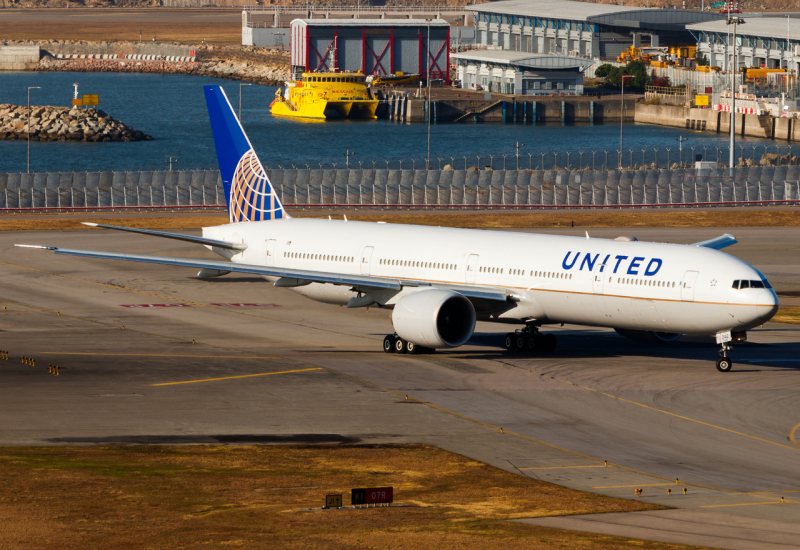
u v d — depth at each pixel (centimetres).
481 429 17612
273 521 12506
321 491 13975
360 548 11462
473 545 11612
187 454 15700
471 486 14400
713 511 13338
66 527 12144
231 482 14288
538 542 11762
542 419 18350
